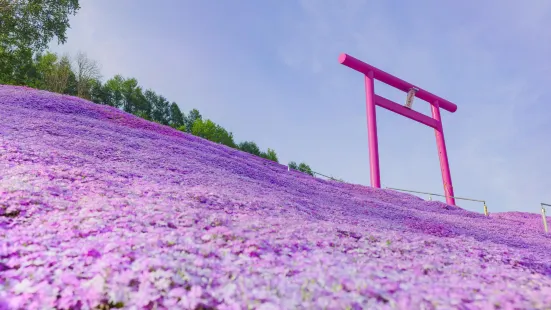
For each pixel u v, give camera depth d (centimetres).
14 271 367
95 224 541
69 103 2264
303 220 830
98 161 1141
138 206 676
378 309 304
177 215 639
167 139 2061
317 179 2572
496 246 913
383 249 630
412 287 363
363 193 2320
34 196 650
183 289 336
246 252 479
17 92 2211
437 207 2275
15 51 3606
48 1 3488
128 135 1803
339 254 521
